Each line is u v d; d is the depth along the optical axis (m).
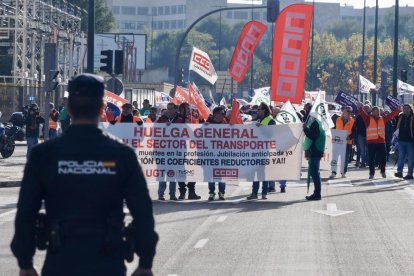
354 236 21.50
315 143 29.59
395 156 52.44
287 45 33.44
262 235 21.53
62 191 7.89
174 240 20.66
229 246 19.83
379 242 20.59
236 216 25.25
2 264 17.30
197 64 40.47
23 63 86.00
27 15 87.69
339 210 26.84
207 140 30.30
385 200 29.78
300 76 33.44
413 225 23.55
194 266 17.34
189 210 26.77
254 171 30.39
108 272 7.81
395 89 68.88
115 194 7.92
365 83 77.31
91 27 39.78
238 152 30.34
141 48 132.12
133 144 30.45
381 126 39.41
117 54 40.88
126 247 7.91
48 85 35.34
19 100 80.94
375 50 90.00
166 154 30.30
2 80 105.31
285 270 17.02
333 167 40.03
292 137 30.41
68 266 7.79
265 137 30.41
